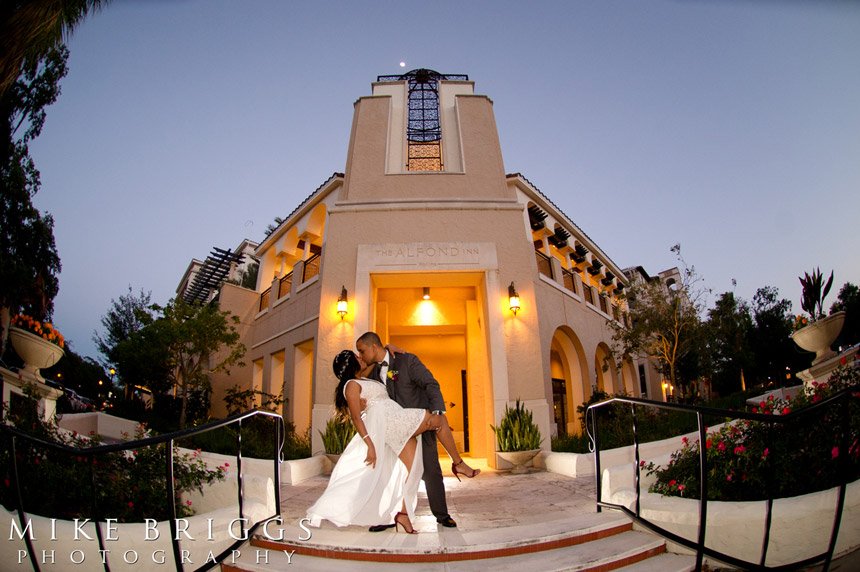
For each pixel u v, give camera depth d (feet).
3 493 12.71
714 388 92.43
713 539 11.03
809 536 10.39
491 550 10.53
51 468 13.69
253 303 55.98
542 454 27.27
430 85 43.29
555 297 43.78
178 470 16.21
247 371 53.52
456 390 45.14
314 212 48.60
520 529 11.80
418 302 39.88
